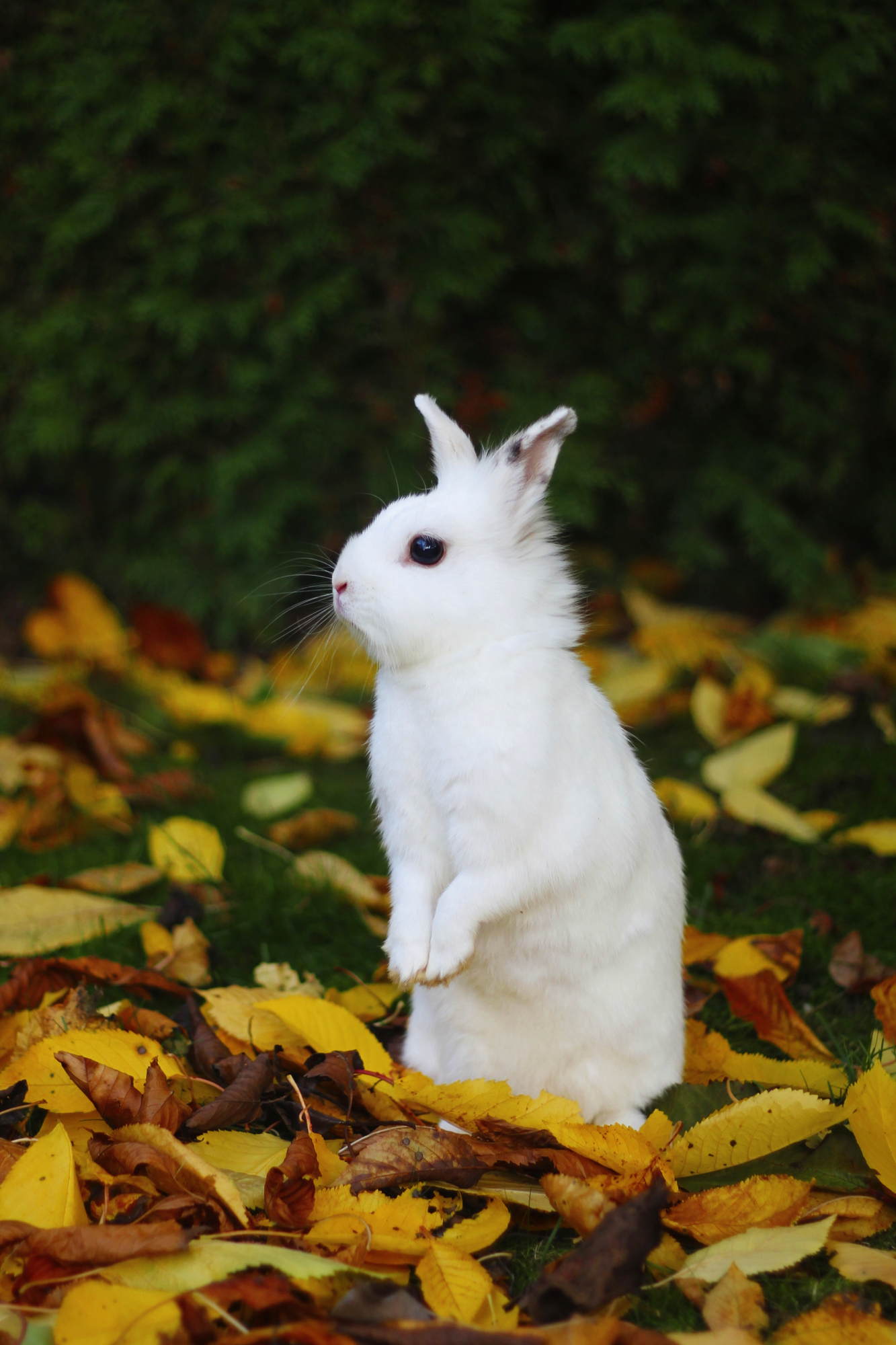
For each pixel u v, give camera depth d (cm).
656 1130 105
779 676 176
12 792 147
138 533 206
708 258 185
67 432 190
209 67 181
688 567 197
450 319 197
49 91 186
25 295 196
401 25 175
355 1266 96
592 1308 94
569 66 185
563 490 185
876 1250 99
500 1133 104
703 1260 97
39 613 196
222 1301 93
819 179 181
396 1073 107
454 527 107
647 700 168
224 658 197
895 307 190
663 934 108
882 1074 103
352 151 176
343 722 166
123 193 182
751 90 178
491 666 105
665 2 175
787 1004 114
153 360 194
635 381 196
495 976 107
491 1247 100
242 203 181
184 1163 98
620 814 106
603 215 190
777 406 193
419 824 107
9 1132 106
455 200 189
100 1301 92
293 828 141
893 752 150
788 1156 105
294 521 200
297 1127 106
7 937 123
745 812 136
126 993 120
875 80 180
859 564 206
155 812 148
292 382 191
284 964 119
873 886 131
